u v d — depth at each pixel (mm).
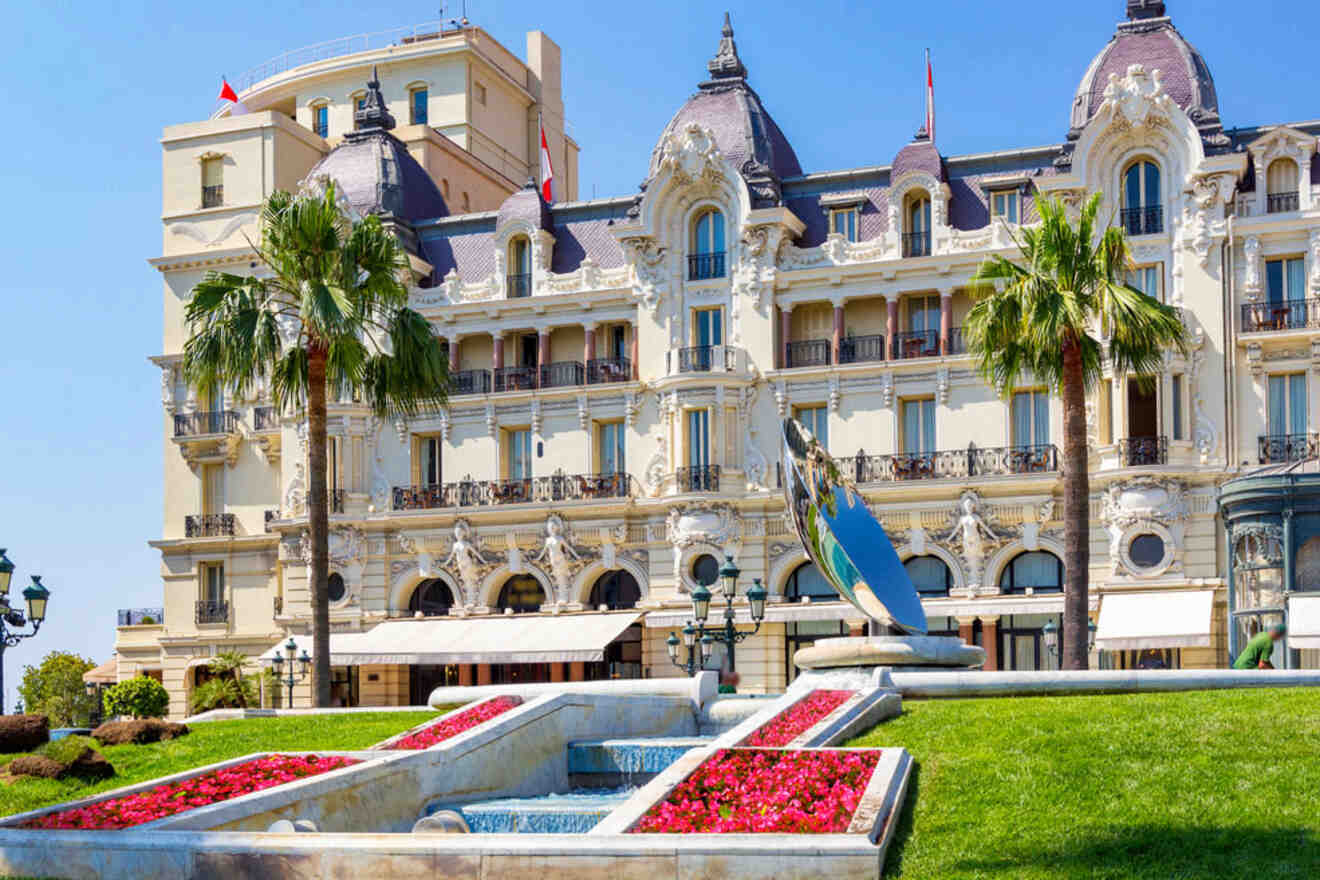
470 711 29875
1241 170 58094
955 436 61281
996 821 20234
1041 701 28469
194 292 46000
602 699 29219
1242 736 23938
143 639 74438
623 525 64438
